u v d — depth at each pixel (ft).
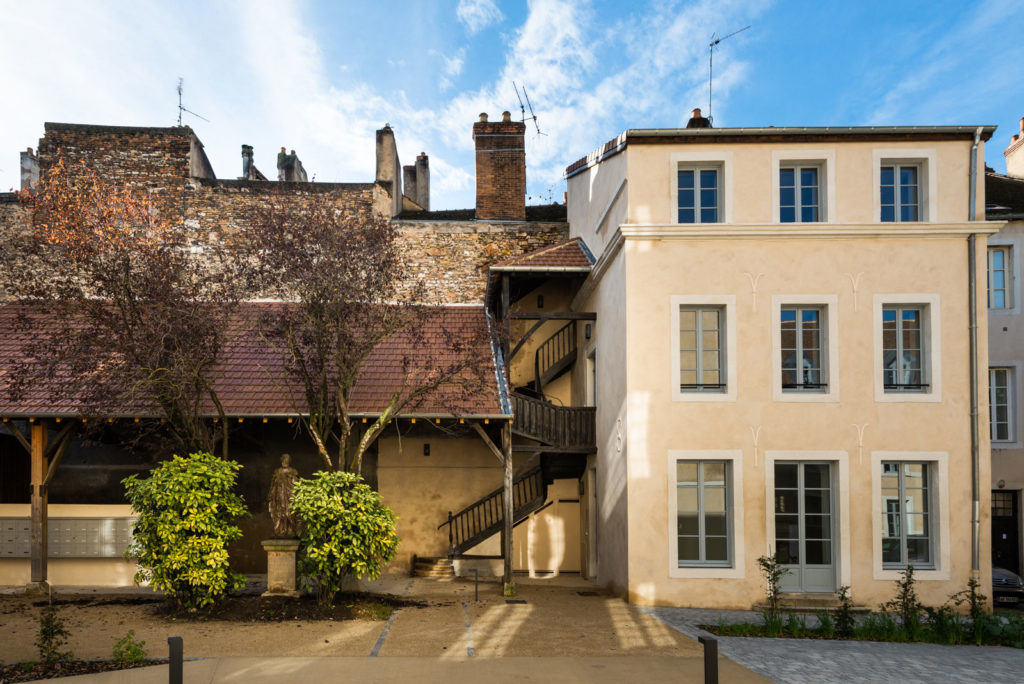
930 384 36.63
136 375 34.12
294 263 34.30
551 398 53.36
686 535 36.32
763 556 34.96
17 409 36.58
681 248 37.06
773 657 25.54
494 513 47.93
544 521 49.80
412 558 47.34
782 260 36.99
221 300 36.58
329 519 32.48
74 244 37.60
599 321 43.98
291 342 35.73
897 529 36.35
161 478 31.94
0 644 26.23
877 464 36.17
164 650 25.46
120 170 55.42
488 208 58.39
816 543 36.37
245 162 67.97
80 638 27.35
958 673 23.98
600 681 22.07
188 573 31.24
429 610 33.53
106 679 21.58
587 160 46.91
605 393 41.98
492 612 33.17
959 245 37.01
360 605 33.45
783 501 36.50
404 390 40.98
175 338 33.55
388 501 47.85
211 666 23.17
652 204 37.40
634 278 36.91
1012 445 48.44
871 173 37.32
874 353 36.63
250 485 45.06
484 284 56.49
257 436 45.24
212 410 38.63
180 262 37.96
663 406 36.37
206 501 32.17
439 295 56.13
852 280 36.88
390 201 58.23
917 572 35.63
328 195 56.59
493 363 43.09
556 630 29.35
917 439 36.29
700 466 36.63
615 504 39.01
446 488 48.14
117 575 39.68
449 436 48.39
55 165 53.42
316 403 36.91
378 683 21.49
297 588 35.14
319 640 27.07
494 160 58.90
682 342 37.45
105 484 43.16
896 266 36.94
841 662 25.07
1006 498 49.16
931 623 30.83
